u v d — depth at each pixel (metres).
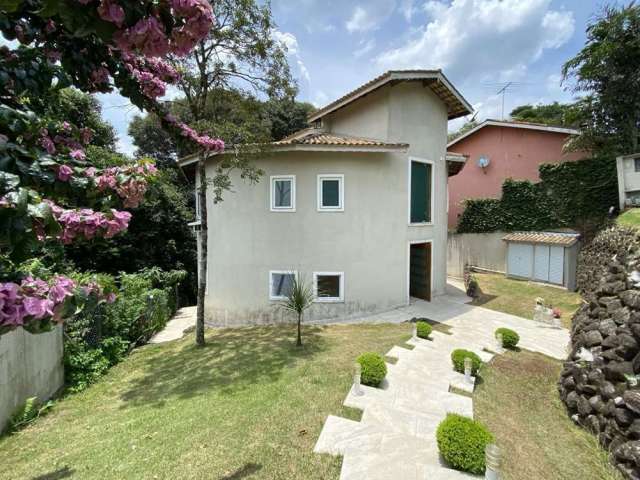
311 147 10.65
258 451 4.29
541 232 16.50
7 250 2.02
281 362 7.64
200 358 8.68
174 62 7.89
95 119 15.38
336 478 3.79
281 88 9.99
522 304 12.66
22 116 2.54
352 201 11.33
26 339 6.23
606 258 10.81
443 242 14.18
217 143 5.41
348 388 6.00
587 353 5.97
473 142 21.53
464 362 6.61
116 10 1.73
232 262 12.09
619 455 4.36
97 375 8.02
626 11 13.71
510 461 4.26
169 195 19.53
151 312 12.43
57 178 2.50
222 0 8.35
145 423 5.40
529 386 6.61
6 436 5.47
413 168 12.41
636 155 12.48
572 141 16.70
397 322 10.66
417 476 3.76
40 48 2.89
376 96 11.95
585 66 15.06
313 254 11.45
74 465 4.36
